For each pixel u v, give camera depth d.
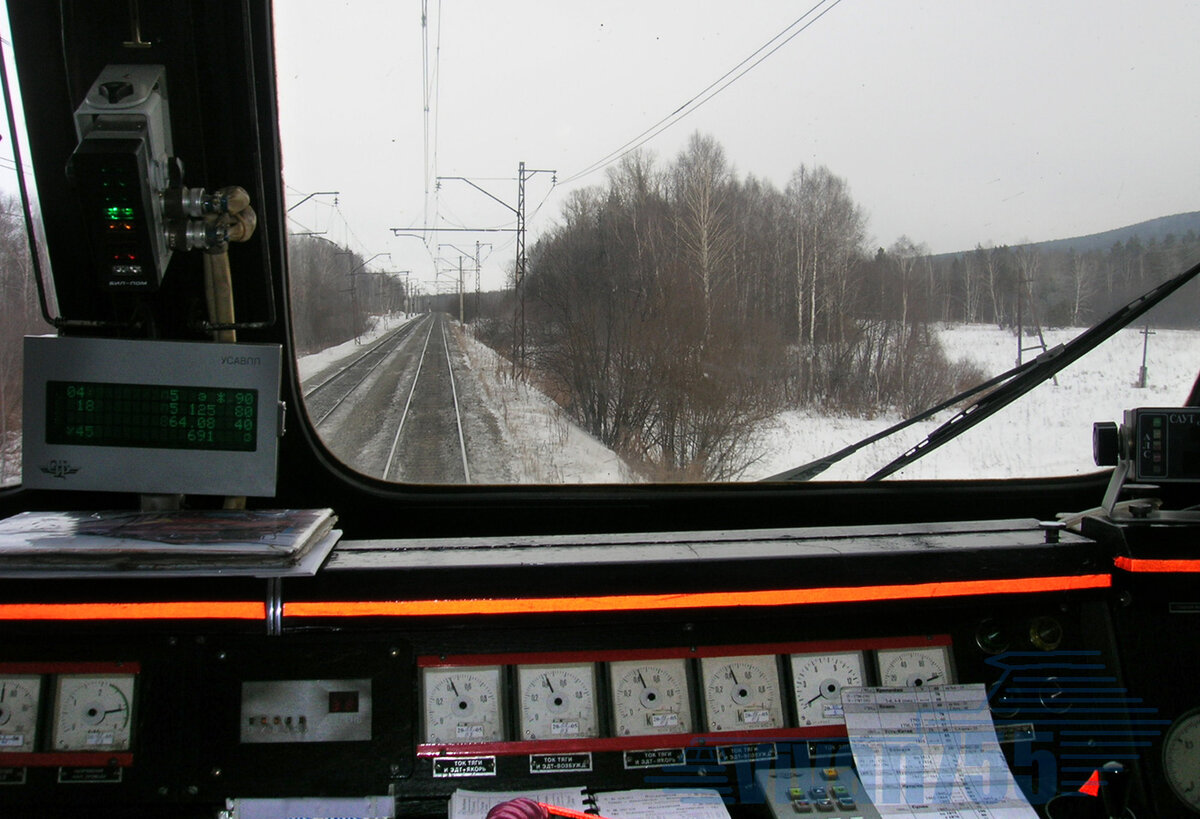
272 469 1.46
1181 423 1.59
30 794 1.33
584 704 1.40
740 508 2.05
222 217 1.52
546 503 2.00
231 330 1.69
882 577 1.46
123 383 1.44
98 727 1.35
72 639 1.36
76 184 1.38
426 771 1.36
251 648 1.37
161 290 1.76
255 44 1.65
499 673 1.40
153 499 1.56
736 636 1.46
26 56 1.61
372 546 1.57
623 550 1.52
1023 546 1.52
